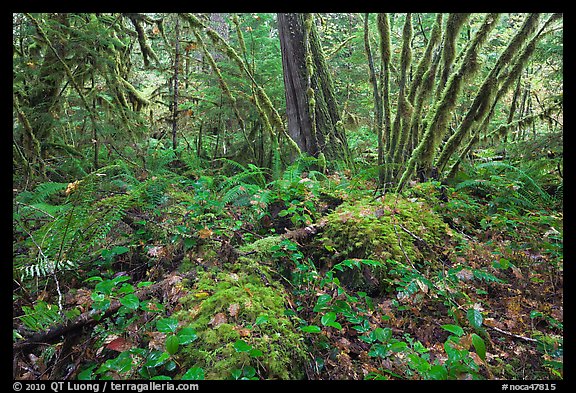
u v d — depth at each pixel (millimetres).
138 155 5266
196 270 2643
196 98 6309
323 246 3096
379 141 4121
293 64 4840
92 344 2076
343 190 4027
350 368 1969
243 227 3467
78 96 5211
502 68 3512
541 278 2809
